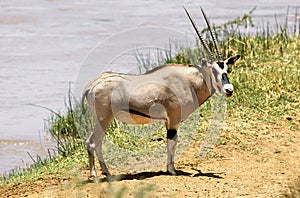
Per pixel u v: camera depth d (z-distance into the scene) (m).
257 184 26.08
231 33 49.34
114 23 67.88
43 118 41.38
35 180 29.08
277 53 45.88
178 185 26.02
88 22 68.75
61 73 51.53
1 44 60.75
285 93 38.44
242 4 75.88
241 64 43.19
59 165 31.20
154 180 26.84
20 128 39.69
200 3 75.69
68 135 36.19
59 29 66.25
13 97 45.59
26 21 70.00
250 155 30.52
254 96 38.25
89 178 27.62
